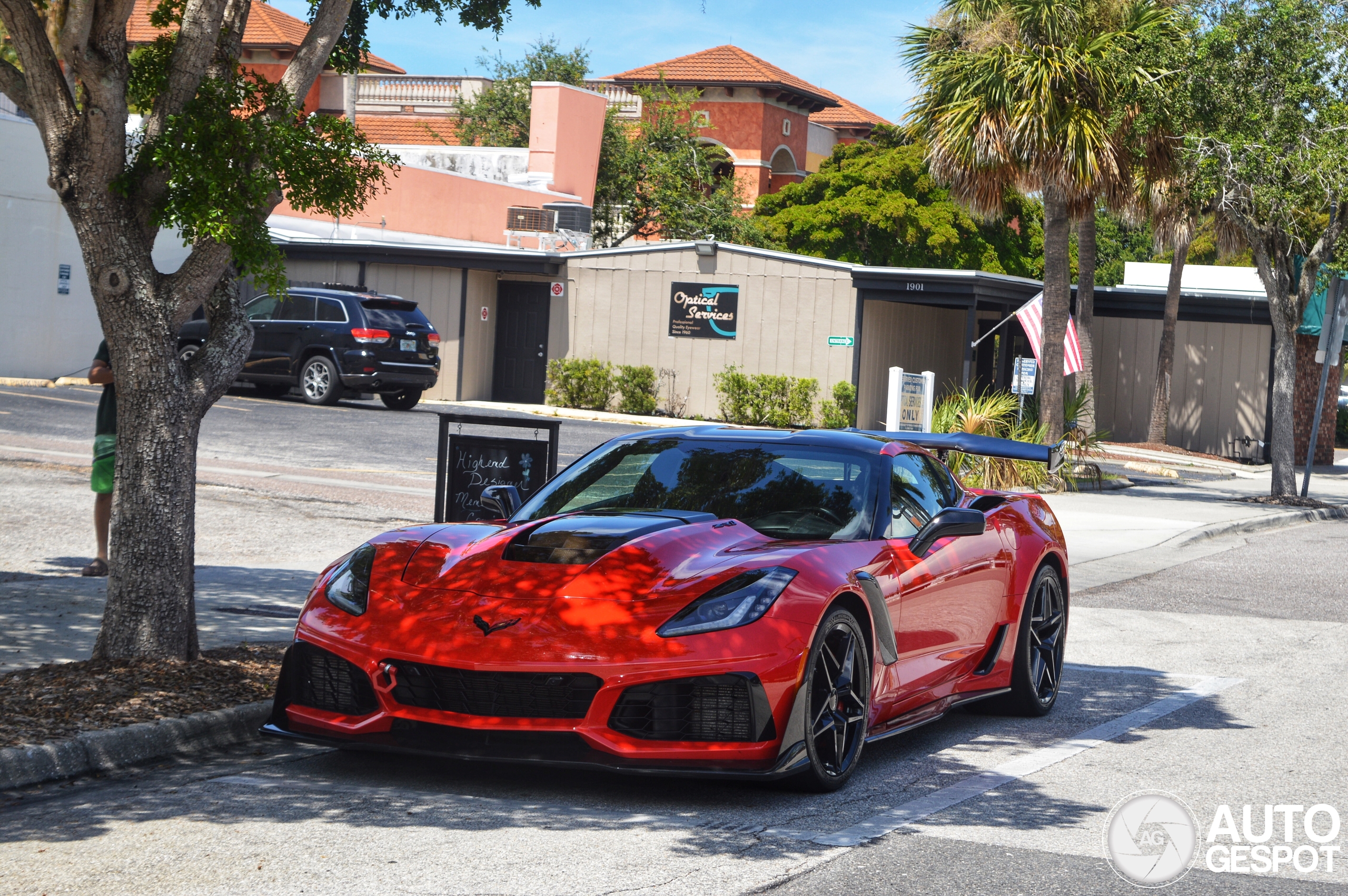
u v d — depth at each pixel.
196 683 6.06
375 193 6.53
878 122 55.56
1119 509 17.92
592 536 5.38
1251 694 7.50
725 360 27.98
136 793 4.94
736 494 5.98
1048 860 4.40
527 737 4.77
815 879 4.11
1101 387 32.75
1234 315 30.16
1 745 5.07
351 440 18.44
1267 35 18.02
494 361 30.34
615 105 47.62
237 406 21.48
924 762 5.80
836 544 5.51
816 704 5.08
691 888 3.98
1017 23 19.33
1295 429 30.72
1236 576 12.70
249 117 6.35
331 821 4.60
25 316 23.83
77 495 12.29
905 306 29.62
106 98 5.96
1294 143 18.20
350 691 5.07
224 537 10.90
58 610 7.67
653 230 44.75
